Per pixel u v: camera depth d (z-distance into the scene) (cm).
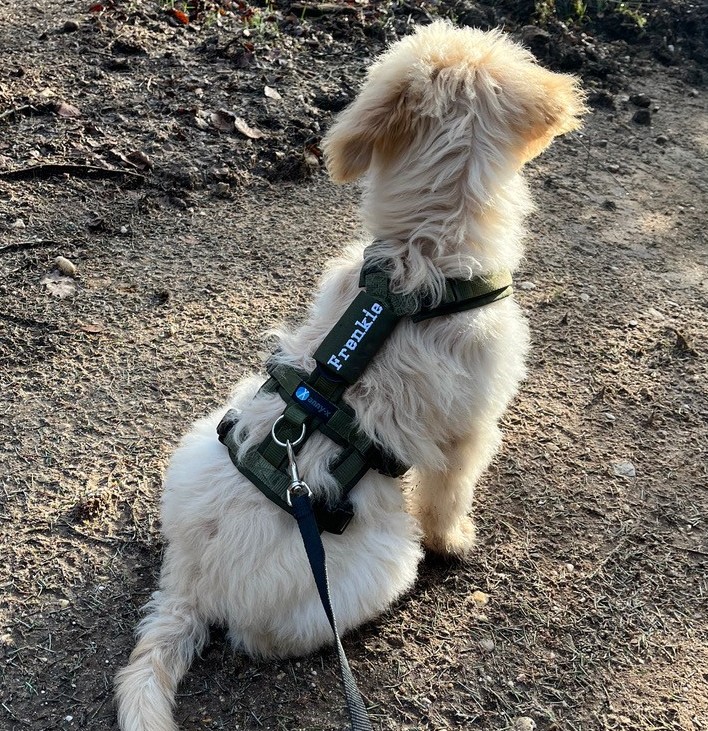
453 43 95
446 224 93
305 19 249
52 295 148
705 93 245
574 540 116
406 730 94
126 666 95
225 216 173
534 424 134
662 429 134
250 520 88
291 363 94
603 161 208
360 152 93
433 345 92
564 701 97
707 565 113
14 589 104
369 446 89
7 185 170
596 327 155
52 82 200
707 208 193
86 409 129
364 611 95
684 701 98
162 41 225
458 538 113
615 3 273
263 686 97
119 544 110
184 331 145
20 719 92
